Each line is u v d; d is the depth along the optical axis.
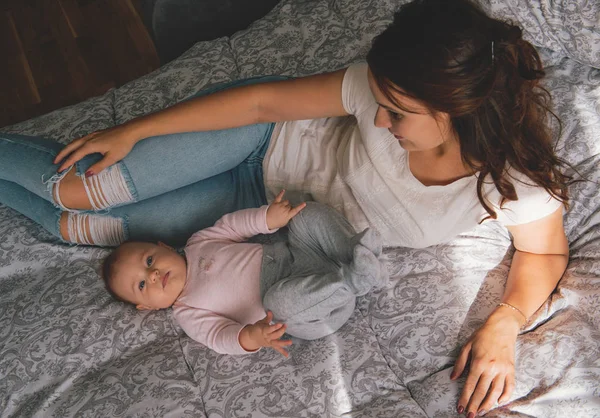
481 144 1.05
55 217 1.48
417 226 1.31
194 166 1.40
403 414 1.18
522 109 1.01
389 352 1.29
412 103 0.98
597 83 1.56
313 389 1.25
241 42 1.88
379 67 0.96
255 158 1.51
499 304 1.26
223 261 1.42
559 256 1.28
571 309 1.27
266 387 1.26
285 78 1.46
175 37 2.03
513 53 0.96
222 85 1.45
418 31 0.92
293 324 1.29
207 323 1.35
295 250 1.40
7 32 2.71
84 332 1.40
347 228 1.35
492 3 1.60
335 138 1.42
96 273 1.51
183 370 1.33
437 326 1.30
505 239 1.43
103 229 1.49
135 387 1.30
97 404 1.27
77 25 2.69
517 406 1.15
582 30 1.54
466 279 1.36
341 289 1.25
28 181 1.38
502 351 1.18
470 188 1.19
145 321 1.43
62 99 2.42
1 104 2.45
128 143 1.31
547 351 1.21
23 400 1.32
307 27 1.83
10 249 1.56
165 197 1.47
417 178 1.25
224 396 1.26
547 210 1.16
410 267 1.40
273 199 1.53
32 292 1.49
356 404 1.23
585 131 1.46
